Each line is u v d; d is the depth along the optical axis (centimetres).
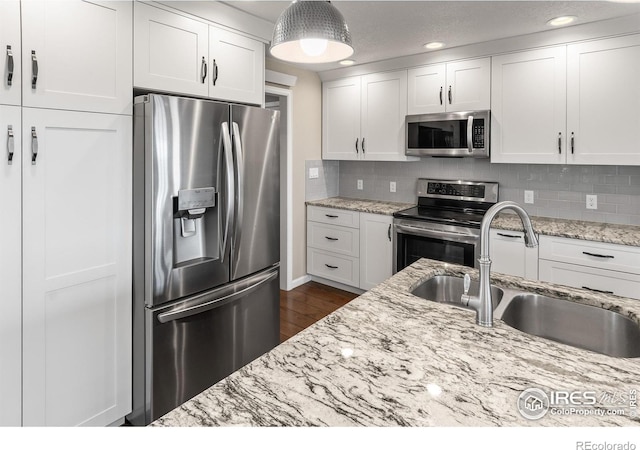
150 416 199
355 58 363
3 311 160
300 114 412
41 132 166
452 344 112
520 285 165
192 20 226
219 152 218
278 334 274
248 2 236
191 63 227
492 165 358
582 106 279
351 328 123
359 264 395
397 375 95
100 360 193
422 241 346
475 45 316
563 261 273
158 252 195
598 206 307
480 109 325
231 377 94
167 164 195
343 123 419
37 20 162
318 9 116
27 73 160
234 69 254
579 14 253
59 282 175
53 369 176
